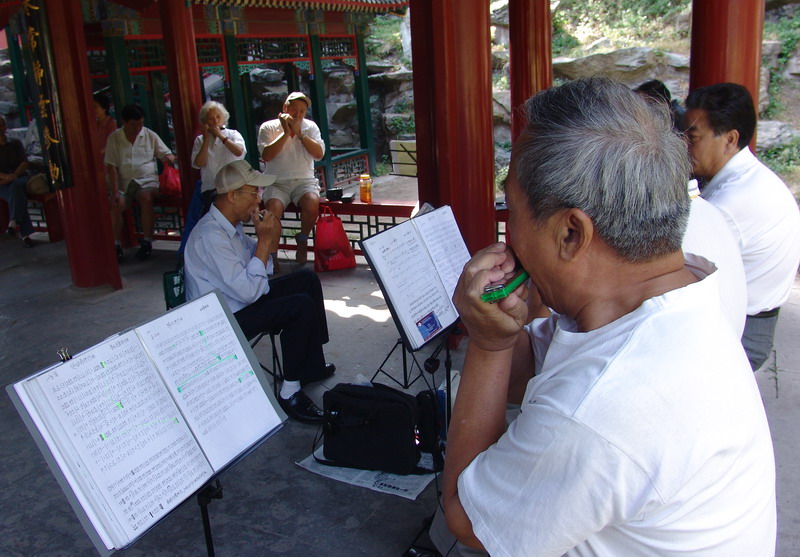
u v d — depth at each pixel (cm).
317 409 358
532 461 95
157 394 172
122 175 699
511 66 649
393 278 255
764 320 257
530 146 99
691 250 162
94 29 948
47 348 483
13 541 278
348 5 1132
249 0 980
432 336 264
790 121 1134
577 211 95
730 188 244
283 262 672
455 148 416
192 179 670
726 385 93
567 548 95
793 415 335
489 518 100
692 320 94
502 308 106
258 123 1570
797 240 251
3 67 1405
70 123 555
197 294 355
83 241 588
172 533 277
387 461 300
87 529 151
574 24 1450
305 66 1202
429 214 278
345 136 1608
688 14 1317
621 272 99
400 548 262
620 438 89
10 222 841
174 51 643
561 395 94
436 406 296
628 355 92
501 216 533
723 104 241
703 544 93
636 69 1255
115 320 531
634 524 94
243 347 198
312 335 362
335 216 635
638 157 93
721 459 91
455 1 399
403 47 1655
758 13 387
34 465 332
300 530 275
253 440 192
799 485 282
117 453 159
